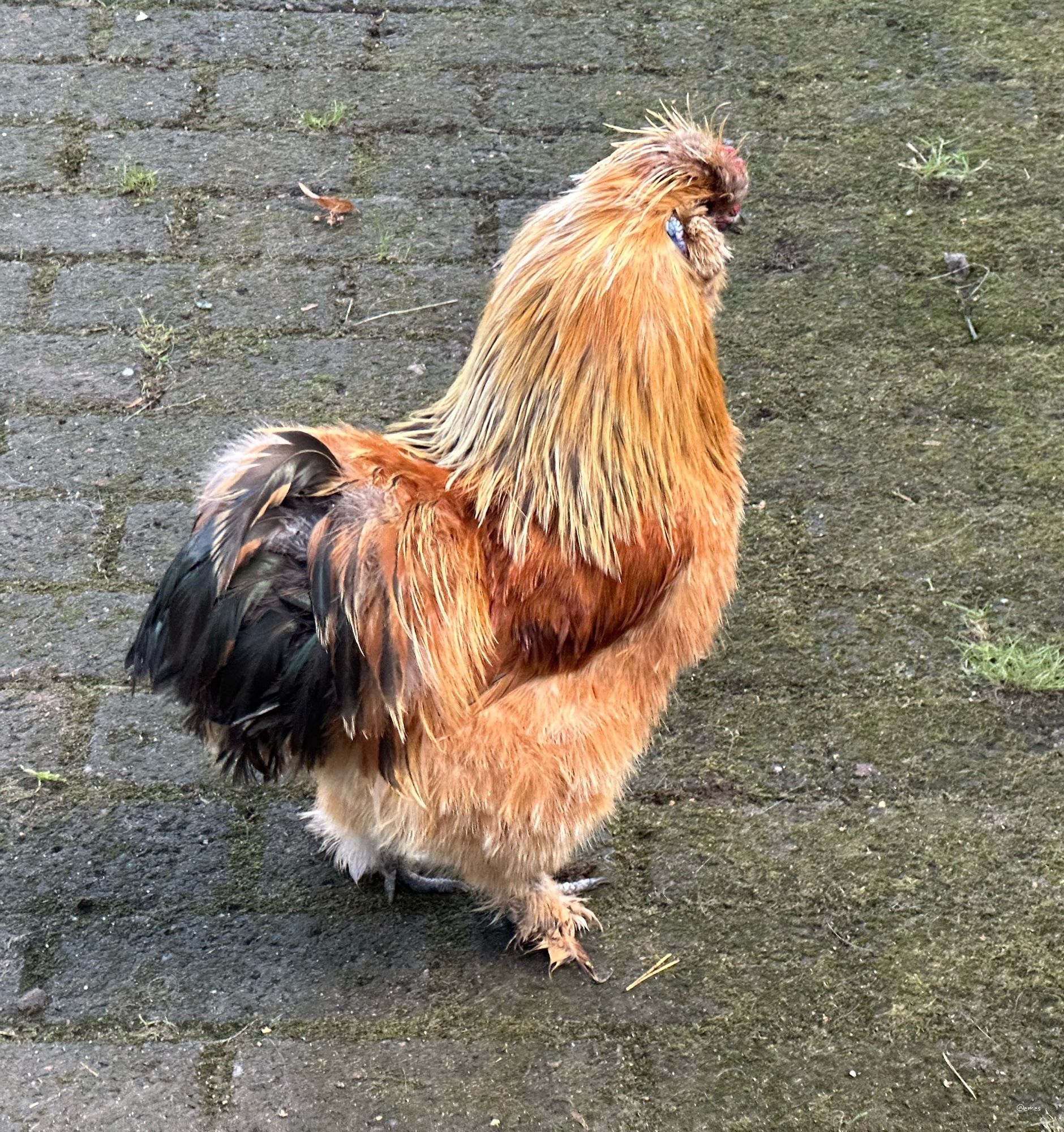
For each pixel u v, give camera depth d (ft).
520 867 5.56
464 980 5.65
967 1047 5.56
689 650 5.58
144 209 6.85
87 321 6.59
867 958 5.66
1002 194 6.94
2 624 6.05
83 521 6.22
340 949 5.68
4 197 6.84
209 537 5.25
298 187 6.93
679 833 5.83
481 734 5.40
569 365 5.34
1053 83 7.23
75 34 7.30
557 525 5.38
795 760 5.92
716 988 5.63
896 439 6.42
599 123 7.11
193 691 5.28
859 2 7.50
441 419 5.53
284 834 5.83
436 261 6.77
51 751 5.90
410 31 7.39
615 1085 5.52
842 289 6.72
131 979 5.63
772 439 6.42
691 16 7.45
